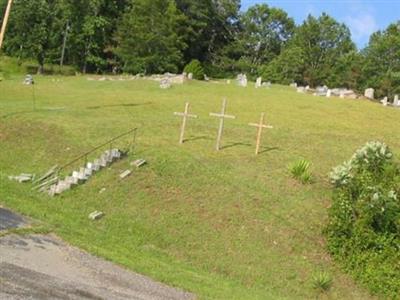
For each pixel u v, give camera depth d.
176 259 16.84
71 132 27.39
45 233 13.64
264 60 101.44
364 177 18.75
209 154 24.12
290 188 21.25
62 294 9.62
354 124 33.88
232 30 101.94
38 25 68.88
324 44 93.75
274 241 18.08
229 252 17.48
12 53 71.06
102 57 77.62
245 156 24.30
